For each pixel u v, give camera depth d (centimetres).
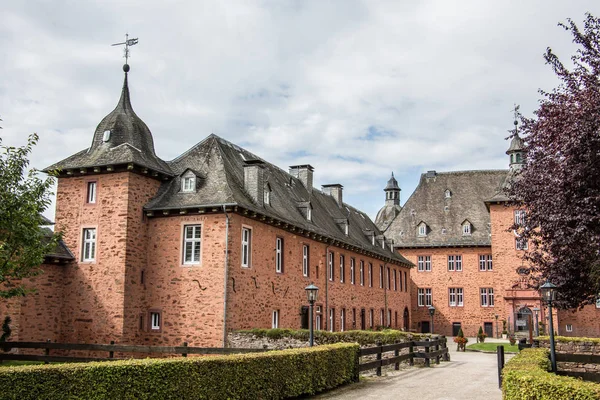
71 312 2383
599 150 1314
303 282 2978
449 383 1708
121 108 2633
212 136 2823
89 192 2448
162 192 2519
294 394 1391
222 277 2294
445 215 5634
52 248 1880
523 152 1678
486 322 5206
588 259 1545
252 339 2212
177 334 2331
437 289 5397
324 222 3497
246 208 2366
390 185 7831
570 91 1459
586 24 1458
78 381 1016
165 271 2400
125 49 2733
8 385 979
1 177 1723
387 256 4406
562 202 1411
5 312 2197
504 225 4794
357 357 1752
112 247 2356
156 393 1074
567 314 4497
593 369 1980
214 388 1174
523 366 1090
